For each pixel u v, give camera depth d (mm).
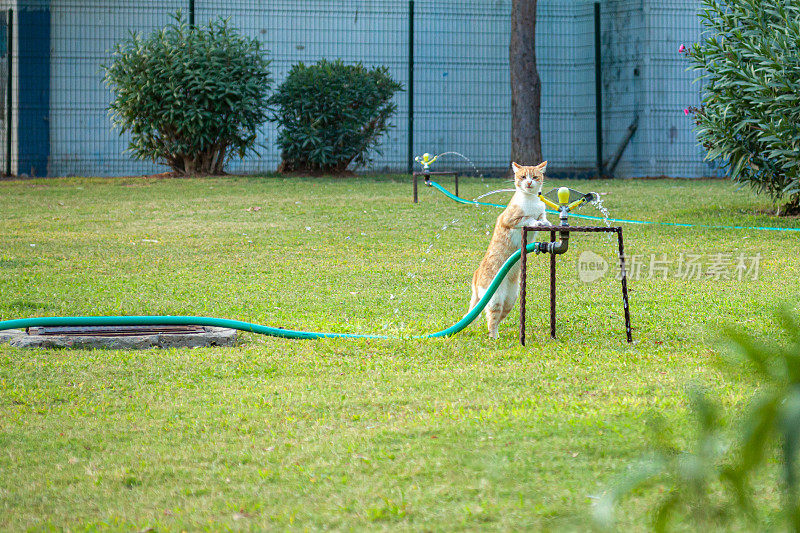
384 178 23406
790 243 12320
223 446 4461
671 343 6770
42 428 4824
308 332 7316
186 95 22844
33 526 3480
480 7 26078
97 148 24875
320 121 23703
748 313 7902
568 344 6766
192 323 7152
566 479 3795
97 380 5895
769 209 16000
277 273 10758
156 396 5492
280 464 4180
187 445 4492
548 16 26156
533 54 24219
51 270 10812
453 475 3912
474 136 26359
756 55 13984
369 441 4422
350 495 3754
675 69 25719
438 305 8820
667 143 25859
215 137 23312
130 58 22547
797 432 1326
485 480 3830
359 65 24109
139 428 4801
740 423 1470
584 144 26484
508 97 26453
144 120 22828
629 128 25859
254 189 20188
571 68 26391
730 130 14711
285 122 24094
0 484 3973
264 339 7207
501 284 7062
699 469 1631
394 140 26156
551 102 26359
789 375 1337
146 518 3564
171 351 6766
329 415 5008
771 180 15148
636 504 3375
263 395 5465
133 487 3945
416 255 12102
